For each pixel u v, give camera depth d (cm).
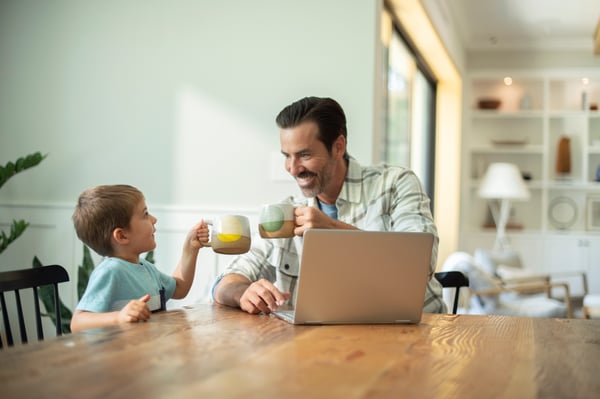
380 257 148
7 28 361
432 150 711
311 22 326
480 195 692
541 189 744
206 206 334
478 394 91
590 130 739
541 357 117
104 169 347
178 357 108
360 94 319
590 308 468
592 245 711
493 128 759
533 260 723
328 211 221
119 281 176
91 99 349
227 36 335
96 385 90
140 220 187
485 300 468
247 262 205
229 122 334
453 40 630
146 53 344
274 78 329
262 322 148
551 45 719
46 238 351
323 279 145
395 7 461
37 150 355
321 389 91
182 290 198
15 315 347
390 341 129
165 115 341
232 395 87
